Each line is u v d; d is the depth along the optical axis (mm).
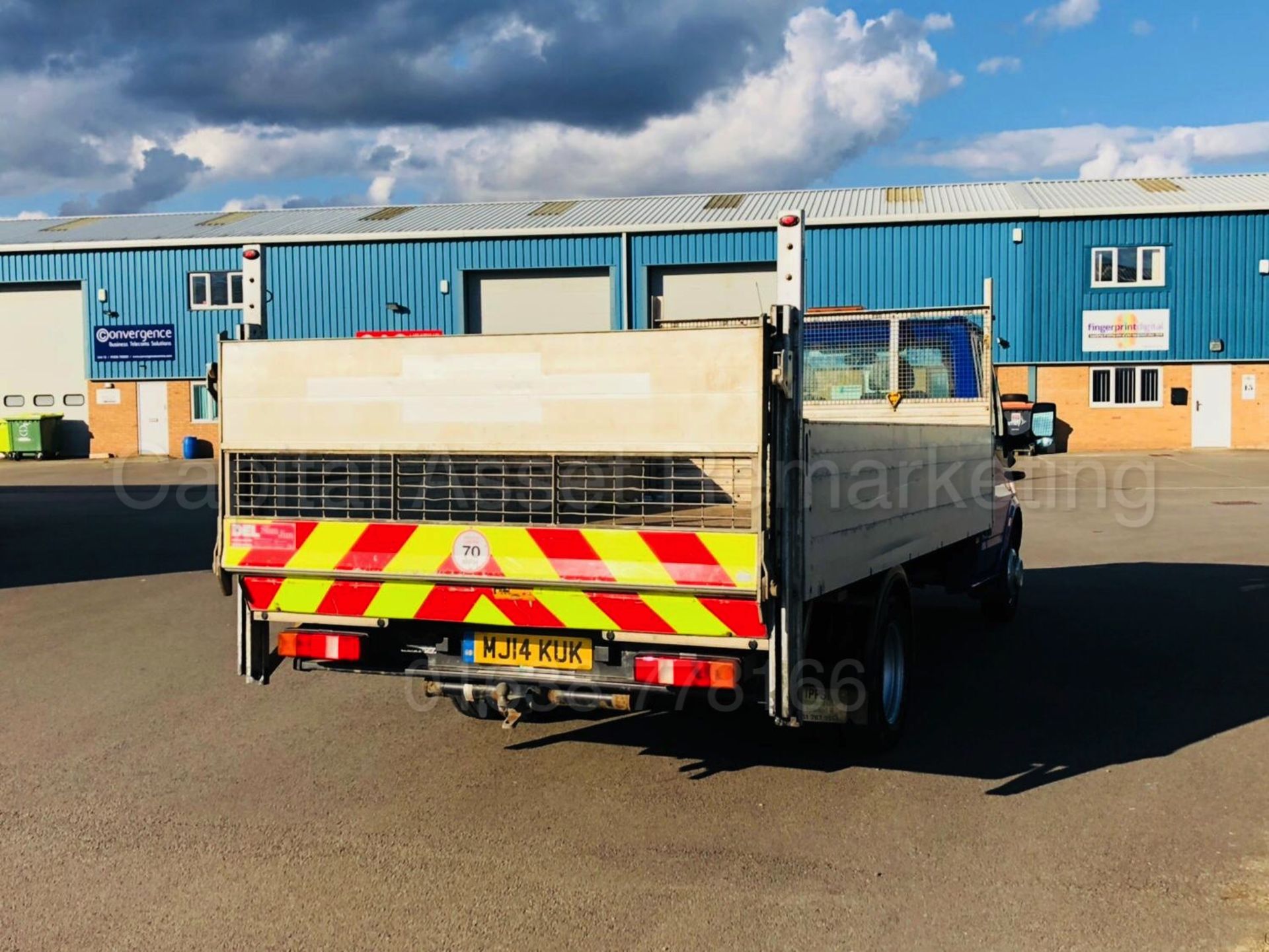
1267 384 32125
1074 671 7875
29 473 31000
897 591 6293
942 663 8180
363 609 5359
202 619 10023
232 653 8594
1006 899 4215
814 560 4996
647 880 4422
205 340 37219
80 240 37875
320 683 7676
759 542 4688
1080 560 13180
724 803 5297
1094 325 32625
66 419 38438
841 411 9016
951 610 10289
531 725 6641
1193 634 8984
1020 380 32969
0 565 13492
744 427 4715
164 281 37281
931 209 33562
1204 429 32531
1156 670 7848
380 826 5020
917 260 32969
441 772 5789
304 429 5402
